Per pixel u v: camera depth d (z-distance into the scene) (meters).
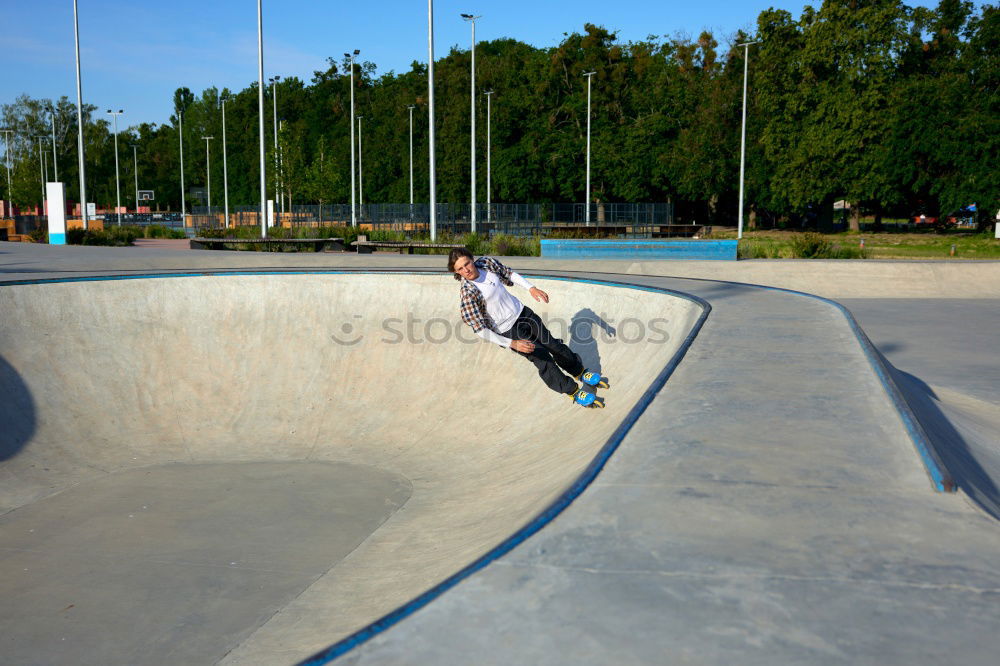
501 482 6.48
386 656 1.89
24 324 8.84
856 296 17.12
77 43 31.17
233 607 4.90
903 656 1.85
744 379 4.79
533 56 62.69
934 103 41.78
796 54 47.50
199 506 6.73
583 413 7.23
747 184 51.53
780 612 2.06
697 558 2.40
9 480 7.11
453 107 57.66
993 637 1.94
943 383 8.38
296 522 6.35
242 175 85.00
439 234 28.97
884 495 2.91
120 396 8.84
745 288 10.03
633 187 53.09
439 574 4.27
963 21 48.12
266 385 9.37
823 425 3.81
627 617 2.05
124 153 107.56
